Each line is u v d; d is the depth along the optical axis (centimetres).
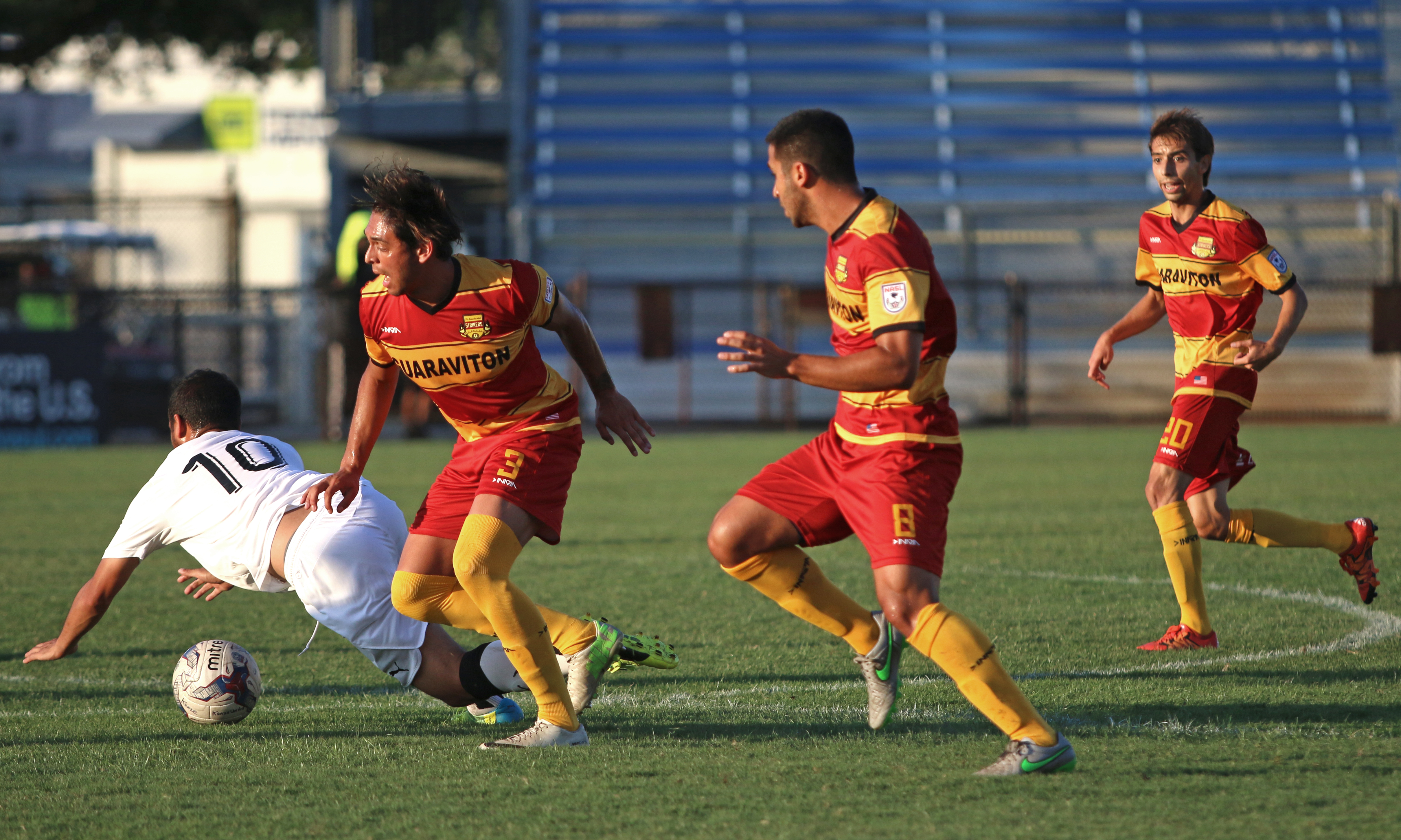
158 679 1602
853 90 7625
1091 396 6456
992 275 6862
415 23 7119
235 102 11244
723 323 6775
